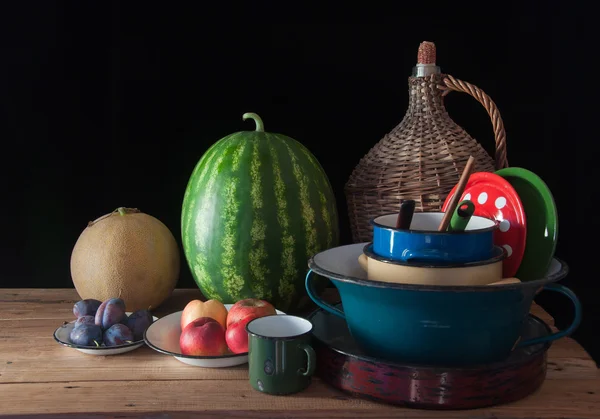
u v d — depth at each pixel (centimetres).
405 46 170
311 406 93
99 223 137
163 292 139
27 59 169
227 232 125
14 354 114
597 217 173
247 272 126
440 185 134
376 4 169
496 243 106
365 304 93
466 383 90
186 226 133
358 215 146
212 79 171
